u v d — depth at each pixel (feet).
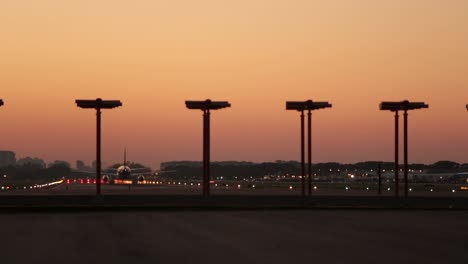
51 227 135.23
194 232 123.03
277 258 84.74
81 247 97.76
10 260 83.25
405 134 223.51
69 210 197.77
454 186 559.79
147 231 125.29
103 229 130.00
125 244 101.86
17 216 172.04
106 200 215.10
